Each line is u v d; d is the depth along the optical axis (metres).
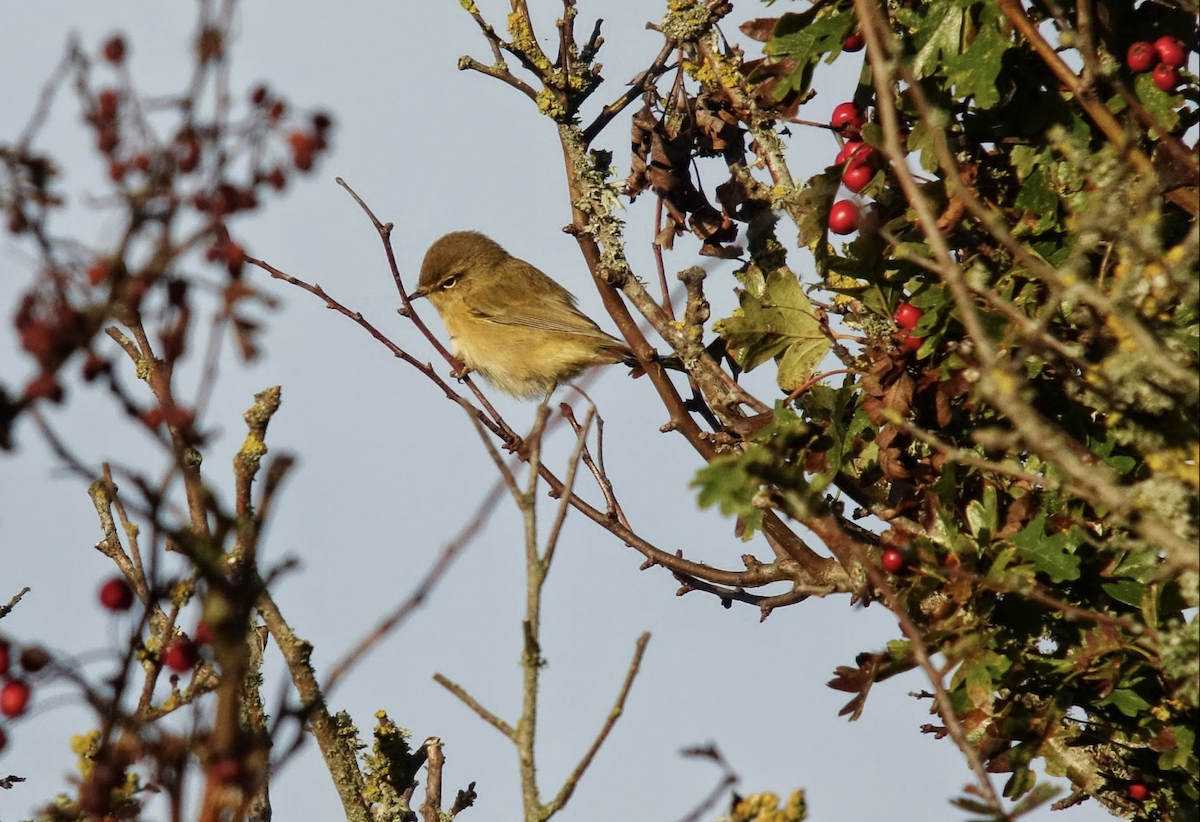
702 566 11.78
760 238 11.93
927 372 9.52
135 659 6.30
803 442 9.78
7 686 5.79
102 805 5.53
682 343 11.68
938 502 9.30
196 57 5.30
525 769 6.85
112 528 9.23
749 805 6.71
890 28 9.57
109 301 5.20
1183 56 8.85
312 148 5.42
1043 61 9.24
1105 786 9.35
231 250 5.49
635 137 12.41
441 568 6.34
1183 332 7.69
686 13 12.18
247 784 5.58
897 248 6.68
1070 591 9.05
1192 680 7.69
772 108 11.64
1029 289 9.02
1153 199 7.44
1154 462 7.20
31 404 5.19
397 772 10.59
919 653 7.32
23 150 5.20
